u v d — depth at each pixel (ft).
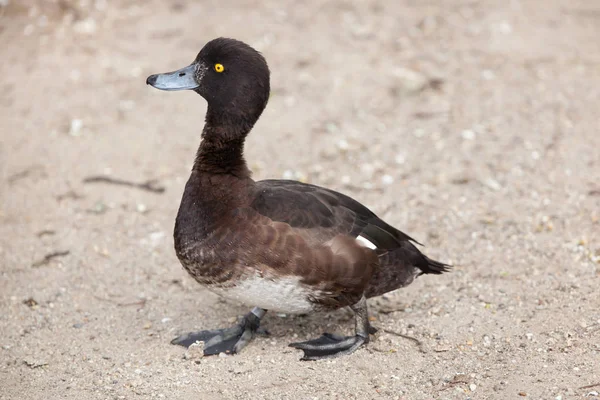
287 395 25.29
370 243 26.84
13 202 37.93
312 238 25.85
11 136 43.11
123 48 51.70
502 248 33.78
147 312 30.94
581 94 46.14
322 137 43.29
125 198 38.55
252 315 28.76
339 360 27.04
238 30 53.62
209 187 26.27
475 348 27.35
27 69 49.52
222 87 26.76
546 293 30.32
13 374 27.02
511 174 39.11
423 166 40.50
